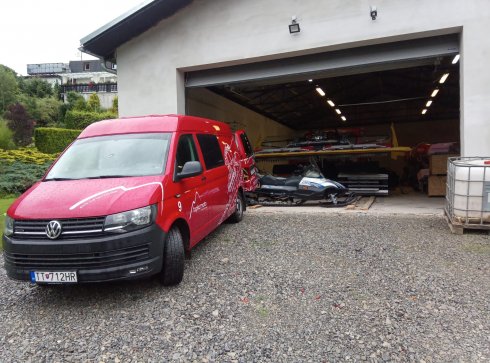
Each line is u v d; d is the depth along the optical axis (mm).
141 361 2875
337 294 3943
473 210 6043
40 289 4348
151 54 9688
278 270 4695
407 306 3623
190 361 2852
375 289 4043
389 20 7672
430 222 7168
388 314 3473
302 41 8359
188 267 4879
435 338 3053
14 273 3643
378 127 25188
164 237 3928
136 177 4195
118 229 3549
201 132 5820
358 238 6117
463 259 4914
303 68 8828
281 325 3340
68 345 3137
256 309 3654
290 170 12680
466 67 7215
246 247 5730
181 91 9805
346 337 3109
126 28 9391
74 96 46062
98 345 3117
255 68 9281
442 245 5574
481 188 5973
